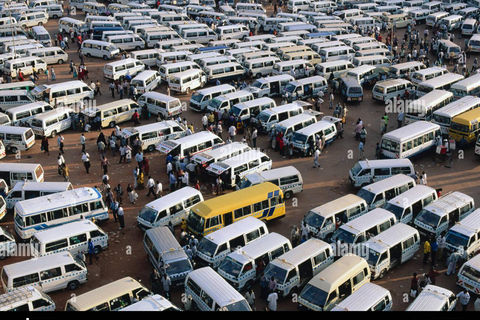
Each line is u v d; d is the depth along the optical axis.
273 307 23.58
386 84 48.88
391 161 35.25
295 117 41.84
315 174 37.47
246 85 51.25
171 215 30.12
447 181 36.38
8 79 52.69
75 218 30.16
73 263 25.48
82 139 38.53
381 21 73.25
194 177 35.75
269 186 31.31
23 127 40.03
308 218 29.34
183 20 70.94
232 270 25.16
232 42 60.75
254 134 40.34
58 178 36.47
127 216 32.22
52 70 53.62
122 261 28.06
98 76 55.97
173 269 25.20
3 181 32.75
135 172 34.81
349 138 43.12
